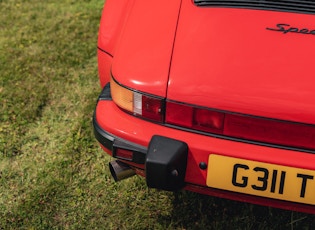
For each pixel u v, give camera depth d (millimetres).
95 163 2463
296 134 1588
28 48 3432
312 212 1712
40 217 2160
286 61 1656
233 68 1648
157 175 1645
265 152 1616
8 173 2410
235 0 1897
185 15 1860
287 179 1614
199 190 1764
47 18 3842
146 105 1709
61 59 3301
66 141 2598
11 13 3912
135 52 1781
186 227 2121
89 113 2811
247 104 1586
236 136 1647
